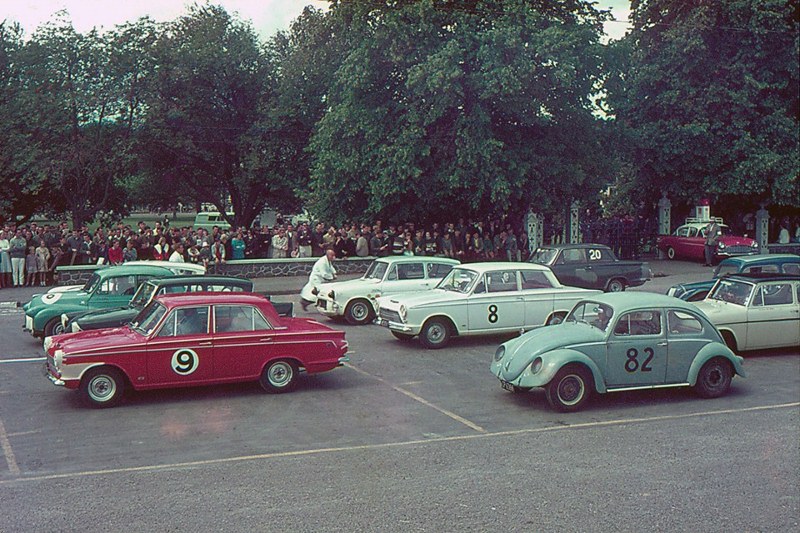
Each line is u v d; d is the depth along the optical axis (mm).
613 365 10945
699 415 10578
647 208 41438
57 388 12367
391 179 30109
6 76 39312
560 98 31312
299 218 50938
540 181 31656
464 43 29266
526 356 10891
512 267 16109
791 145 37000
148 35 38094
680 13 37312
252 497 7465
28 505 7277
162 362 11242
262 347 11750
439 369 13719
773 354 15086
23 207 41125
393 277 19172
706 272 31078
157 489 7703
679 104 36469
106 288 15781
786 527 6691
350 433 9750
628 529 6652
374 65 30438
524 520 6855
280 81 40875
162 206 45844
